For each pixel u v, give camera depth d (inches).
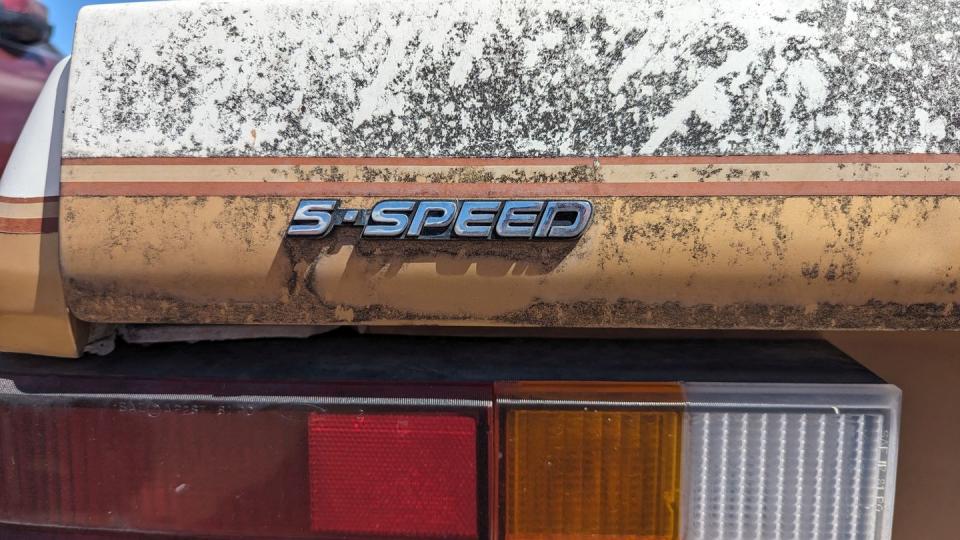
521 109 43.3
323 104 44.3
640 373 48.4
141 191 45.3
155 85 45.4
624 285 44.1
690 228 42.9
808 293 43.5
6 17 81.7
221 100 44.9
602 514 46.6
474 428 46.5
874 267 42.6
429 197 44.0
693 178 42.8
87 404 47.9
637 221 43.1
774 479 45.9
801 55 42.1
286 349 53.7
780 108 42.2
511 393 46.4
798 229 42.5
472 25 43.5
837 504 45.9
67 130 45.7
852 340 52.9
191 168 45.0
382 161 44.1
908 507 52.2
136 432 48.1
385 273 44.9
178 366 50.4
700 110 42.6
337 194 44.4
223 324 50.0
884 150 41.9
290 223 44.6
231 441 47.8
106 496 48.9
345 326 56.3
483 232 43.7
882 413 45.1
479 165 43.6
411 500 47.4
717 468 45.9
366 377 48.1
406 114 43.9
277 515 48.3
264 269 45.4
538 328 54.4
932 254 42.2
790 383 45.9
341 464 47.4
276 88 44.5
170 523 48.8
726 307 44.3
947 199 41.8
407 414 46.7
